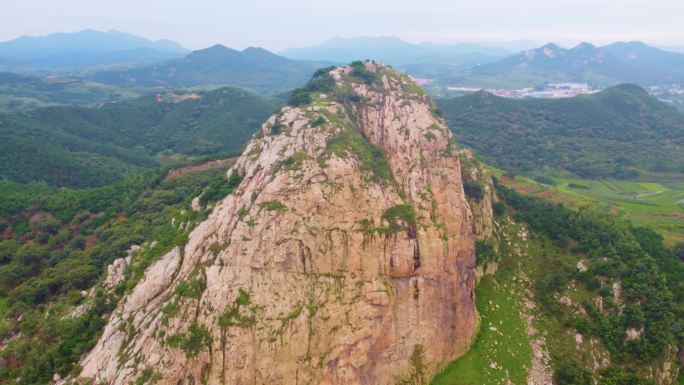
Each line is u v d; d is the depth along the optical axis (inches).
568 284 3016.7
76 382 1947.6
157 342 1926.7
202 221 2425.0
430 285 2444.6
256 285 2059.5
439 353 2459.4
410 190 2608.3
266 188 2284.7
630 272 2982.3
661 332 2662.4
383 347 2278.5
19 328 2539.4
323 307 2135.8
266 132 2871.6
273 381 1968.5
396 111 2957.7
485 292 2942.9
